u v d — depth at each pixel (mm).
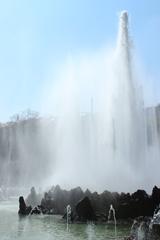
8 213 40281
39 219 35219
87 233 27859
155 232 23484
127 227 29859
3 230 29688
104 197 34438
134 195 33656
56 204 38719
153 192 33375
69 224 32000
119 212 33031
